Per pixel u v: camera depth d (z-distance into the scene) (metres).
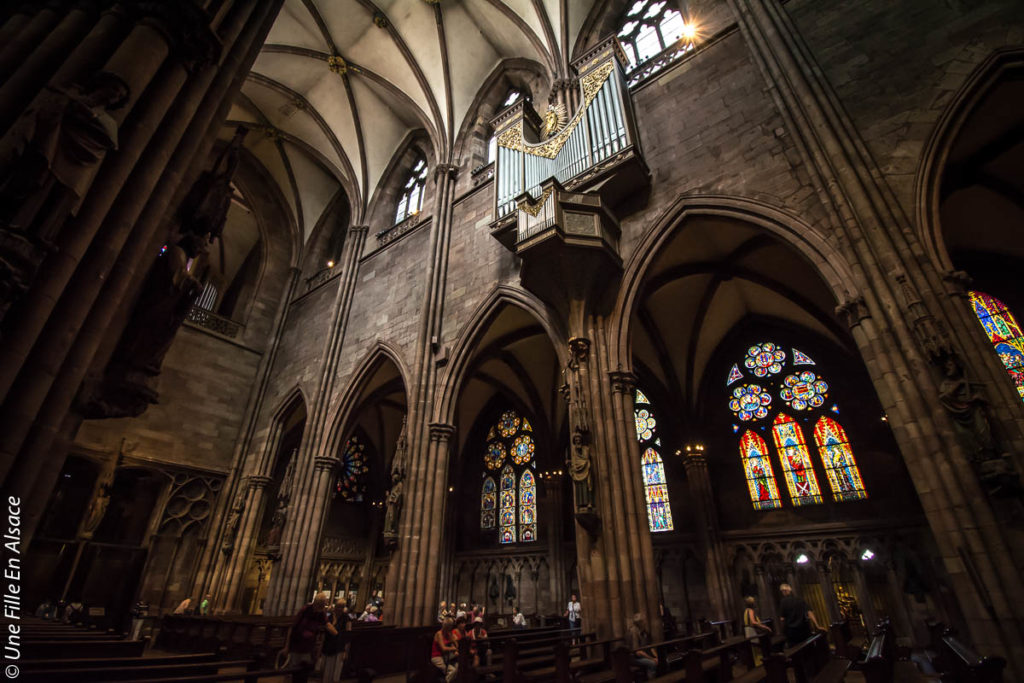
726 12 13.70
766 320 17.91
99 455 18.45
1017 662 5.98
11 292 4.20
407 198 23.59
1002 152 10.74
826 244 9.27
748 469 17.11
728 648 7.41
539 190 14.59
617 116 13.53
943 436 7.11
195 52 6.63
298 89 23.02
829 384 16.48
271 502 24.02
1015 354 12.45
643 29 17.06
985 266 13.43
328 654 8.52
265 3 8.70
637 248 12.35
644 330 17.73
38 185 4.37
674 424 18.72
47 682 4.41
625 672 5.82
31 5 6.09
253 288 25.98
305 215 27.20
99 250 5.58
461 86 21.28
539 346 19.84
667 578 17.20
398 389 21.06
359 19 20.58
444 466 14.62
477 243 17.27
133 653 6.62
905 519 13.97
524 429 23.23
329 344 20.78
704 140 12.37
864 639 13.60
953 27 9.45
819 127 9.86
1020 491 6.45
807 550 15.21
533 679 6.12
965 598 6.56
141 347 6.50
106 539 18.47
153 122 6.10
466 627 8.84
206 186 7.43
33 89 5.15
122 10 5.97
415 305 18.44
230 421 22.77
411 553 13.45
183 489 20.44
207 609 17.94
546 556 20.09
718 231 13.55
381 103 23.33
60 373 5.26
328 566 23.20
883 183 8.86
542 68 19.47
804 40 11.21
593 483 10.61
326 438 18.41
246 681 4.49
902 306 7.93
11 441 4.57
